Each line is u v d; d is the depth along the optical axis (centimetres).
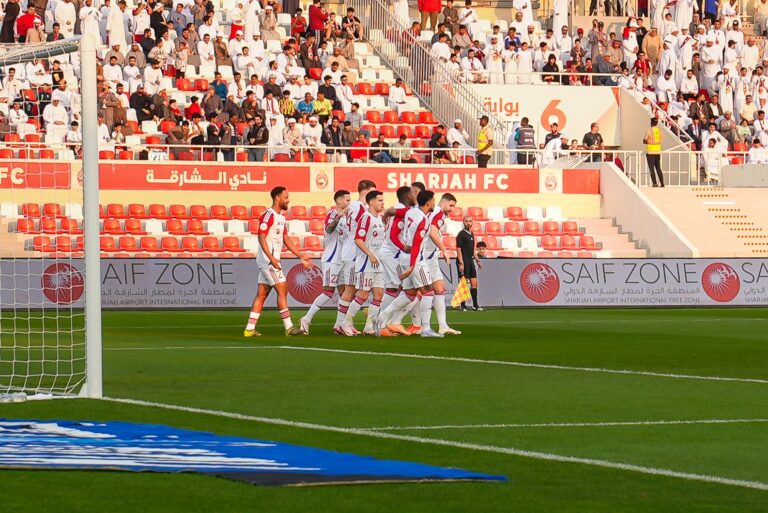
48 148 7625
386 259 4359
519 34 9781
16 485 1584
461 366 3275
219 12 9306
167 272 6244
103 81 7906
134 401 2486
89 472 1666
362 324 5181
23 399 2506
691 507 1503
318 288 6412
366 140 8356
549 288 6550
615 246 8088
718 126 9362
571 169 8356
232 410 2372
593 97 9319
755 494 1589
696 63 9756
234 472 1661
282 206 4316
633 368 3247
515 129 8769
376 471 1692
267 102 8338
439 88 8938
